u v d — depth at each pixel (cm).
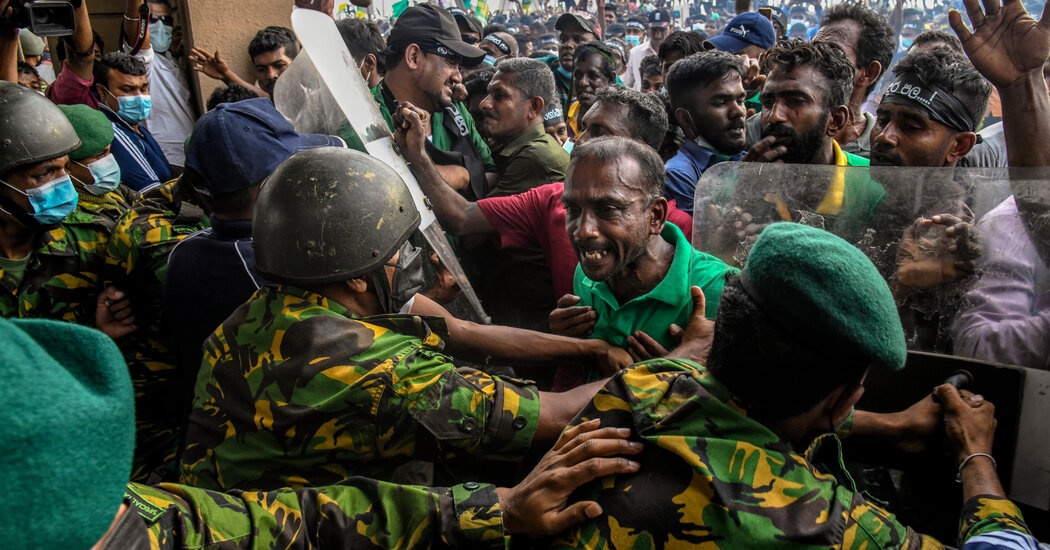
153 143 383
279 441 133
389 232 142
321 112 235
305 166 139
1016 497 129
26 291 212
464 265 267
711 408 111
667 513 106
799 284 99
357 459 136
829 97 209
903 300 150
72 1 318
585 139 242
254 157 170
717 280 163
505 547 118
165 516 109
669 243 174
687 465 108
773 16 488
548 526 113
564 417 142
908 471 142
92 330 64
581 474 112
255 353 138
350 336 136
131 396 65
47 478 56
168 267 179
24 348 57
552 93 285
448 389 135
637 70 694
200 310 172
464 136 305
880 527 106
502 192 280
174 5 440
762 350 104
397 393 131
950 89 193
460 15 515
